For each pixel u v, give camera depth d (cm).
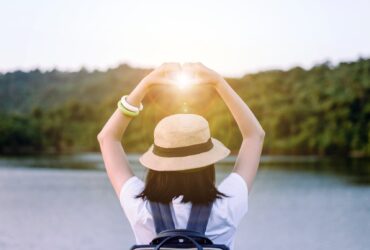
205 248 258
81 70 18388
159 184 269
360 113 10981
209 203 267
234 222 271
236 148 10031
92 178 7306
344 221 3472
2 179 7012
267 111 11631
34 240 2666
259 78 12644
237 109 282
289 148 11238
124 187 280
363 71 12238
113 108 14562
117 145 290
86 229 3022
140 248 262
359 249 2498
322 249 2520
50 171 8600
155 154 268
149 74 283
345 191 5600
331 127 10944
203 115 279
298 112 11212
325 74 12619
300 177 7344
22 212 3888
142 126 11500
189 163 263
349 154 10956
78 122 14300
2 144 13850
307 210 4138
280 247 2569
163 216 267
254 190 5856
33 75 18350
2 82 17912
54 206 4309
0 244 2556
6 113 15525
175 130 265
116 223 3284
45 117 14412
